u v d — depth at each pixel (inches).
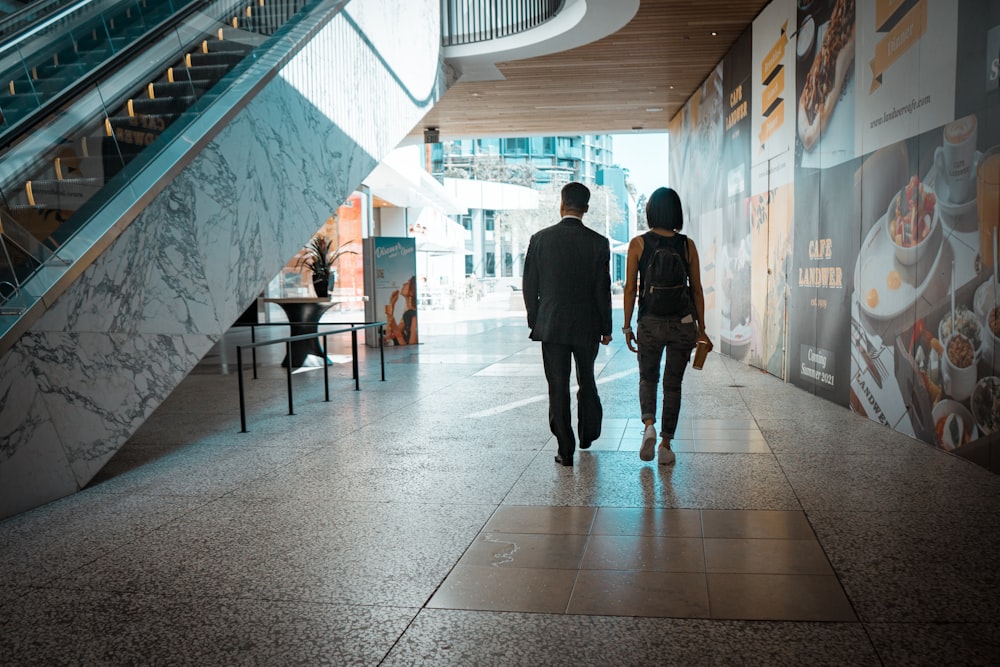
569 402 209.6
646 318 205.3
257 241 286.2
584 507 171.8
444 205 1198.9
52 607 124.0
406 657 104.9
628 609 118.3
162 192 228.8
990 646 103.9
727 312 502.6
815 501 171.8
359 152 391.5
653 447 200.2
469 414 295.9
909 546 142.1
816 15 329.4
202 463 224.2
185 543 154.2
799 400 316.5
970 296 202.4
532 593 125.3
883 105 259.1
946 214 215.0
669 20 442.6
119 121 229.8
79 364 195.5
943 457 211.6
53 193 198.4
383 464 217.5
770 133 401.4
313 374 439.5
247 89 282.7
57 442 188.2
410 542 151.3
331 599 124.9
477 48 527.2
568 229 208.1
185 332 237.6
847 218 293.3
